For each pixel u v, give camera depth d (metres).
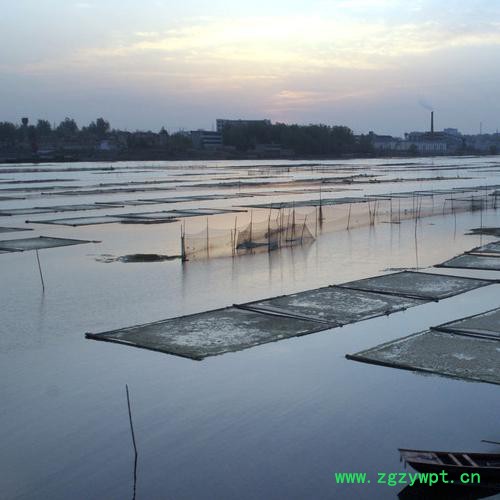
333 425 11.32
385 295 19.42
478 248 27.03
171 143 167.62
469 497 9.41
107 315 17.61
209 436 11.02
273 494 9.44
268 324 16.61
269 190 56.66
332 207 42.44
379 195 50.91
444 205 43.88
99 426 11.35
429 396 12.31
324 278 21.91
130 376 13.39
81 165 119.12
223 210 40.31
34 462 10.25
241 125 182.62
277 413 11.77
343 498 9.33
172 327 16.45
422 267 23.61
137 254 26.23
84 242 28.97
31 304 18.72
